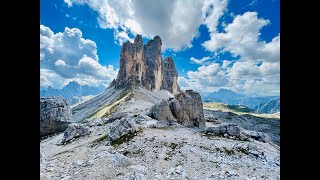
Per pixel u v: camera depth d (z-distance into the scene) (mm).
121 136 37969
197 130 45906
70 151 33594
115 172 22234
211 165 26109
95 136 44344
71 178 21188
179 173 23312
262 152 32531
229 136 41312
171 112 56719
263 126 162625
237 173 23750
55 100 60969
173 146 32938
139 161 27812
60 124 58844
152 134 38938
